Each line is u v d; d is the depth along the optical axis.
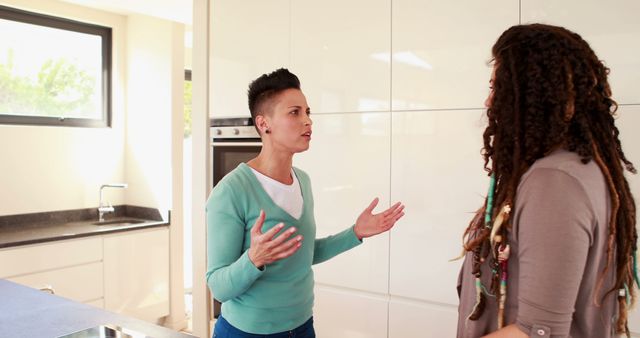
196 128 2.86
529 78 0.94
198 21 2.81
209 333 2.88
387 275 2.28
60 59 3.64
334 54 2.37
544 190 0.87
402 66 2.19
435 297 2.15
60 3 3.52
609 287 0.93
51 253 3.05
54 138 3.56
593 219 0.85
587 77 0.92
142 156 3.91
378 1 2.23
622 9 1.74
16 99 3.42
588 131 0.90
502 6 1.95
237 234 1.35
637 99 1.74
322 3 2.39
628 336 0.99
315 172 2.46
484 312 1.03
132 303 3.53
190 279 4.73
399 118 2.21
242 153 2.69
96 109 3.88
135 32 3.88
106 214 3.89
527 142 0.93
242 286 1.23
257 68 2.62
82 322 1.36
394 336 2.27
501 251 0.94
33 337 1.24
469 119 2.03
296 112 1.41
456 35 2.05
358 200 2.34
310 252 1.49
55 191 3.58
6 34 3.36
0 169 3.28
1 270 2.83
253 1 2.61
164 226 3.75
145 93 3.85
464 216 2.06
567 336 0.85
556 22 1.85
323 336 2.49
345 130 2.36
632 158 1.76
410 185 2.19
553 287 0.83
